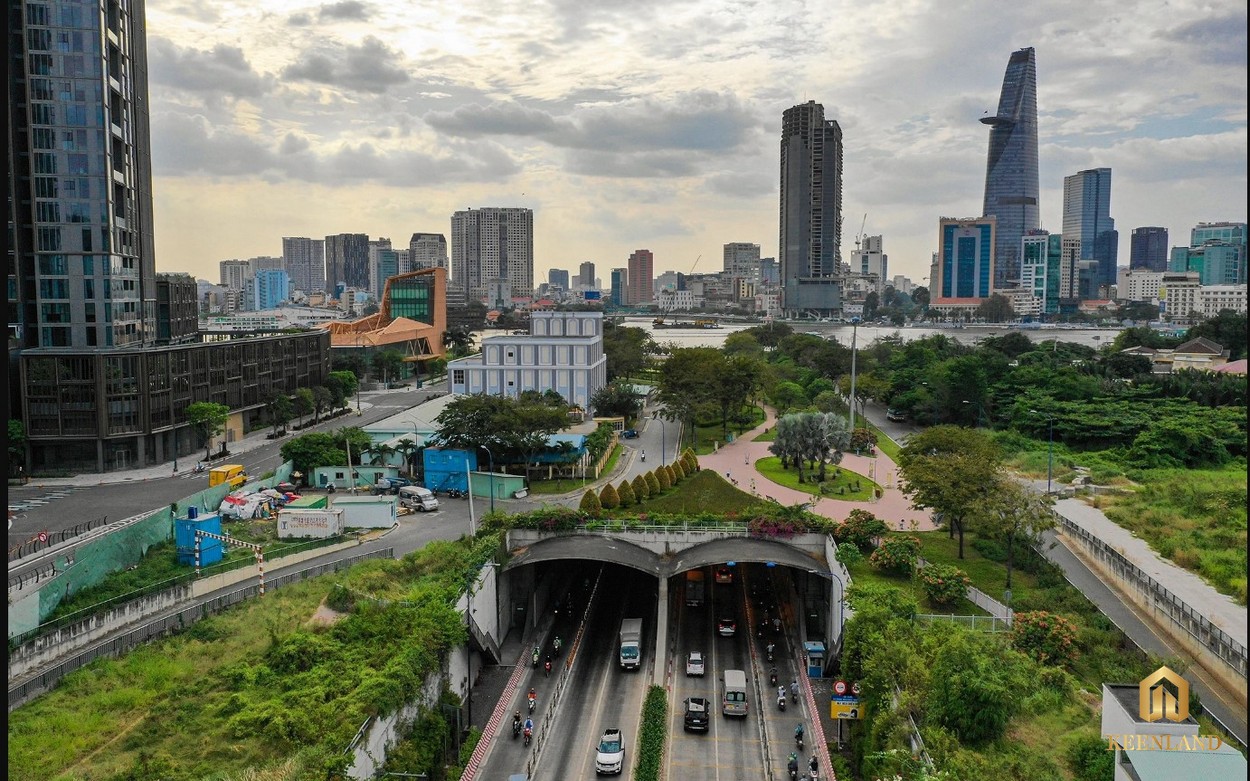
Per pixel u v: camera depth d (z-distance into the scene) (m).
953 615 69.75
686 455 123.75
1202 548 81.88
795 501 111.75
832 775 56.25
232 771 46.22
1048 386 179.62
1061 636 60.91
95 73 132.62
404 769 51.69
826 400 176.50
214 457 139.50
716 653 79.44
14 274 131.12
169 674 60.00
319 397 175.62
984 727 47.66
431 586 71.31
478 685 72.69
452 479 120.06
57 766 48.03
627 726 65.75
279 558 85.62
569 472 129.62
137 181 149.12
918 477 88.69
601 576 102.25
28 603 65.62
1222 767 39.84
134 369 129.75
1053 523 78.75
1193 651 63.97
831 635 77.69
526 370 176.75
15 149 131.25
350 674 56.53
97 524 97.75
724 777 57.88
